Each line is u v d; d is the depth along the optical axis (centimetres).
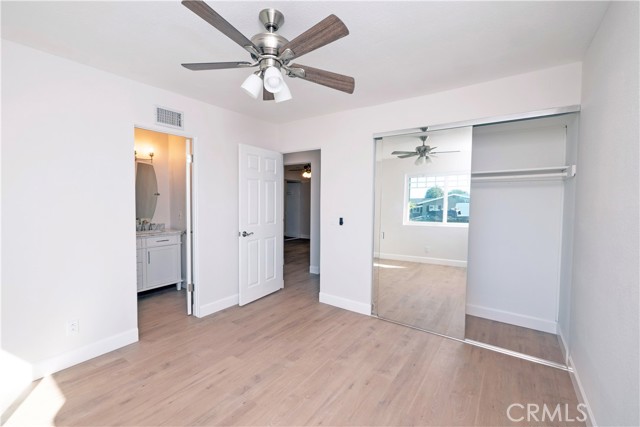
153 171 432
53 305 214
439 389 199
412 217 310
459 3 153
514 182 296
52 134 211
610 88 149
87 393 192
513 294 302
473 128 290
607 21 156
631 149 122
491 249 311
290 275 499
